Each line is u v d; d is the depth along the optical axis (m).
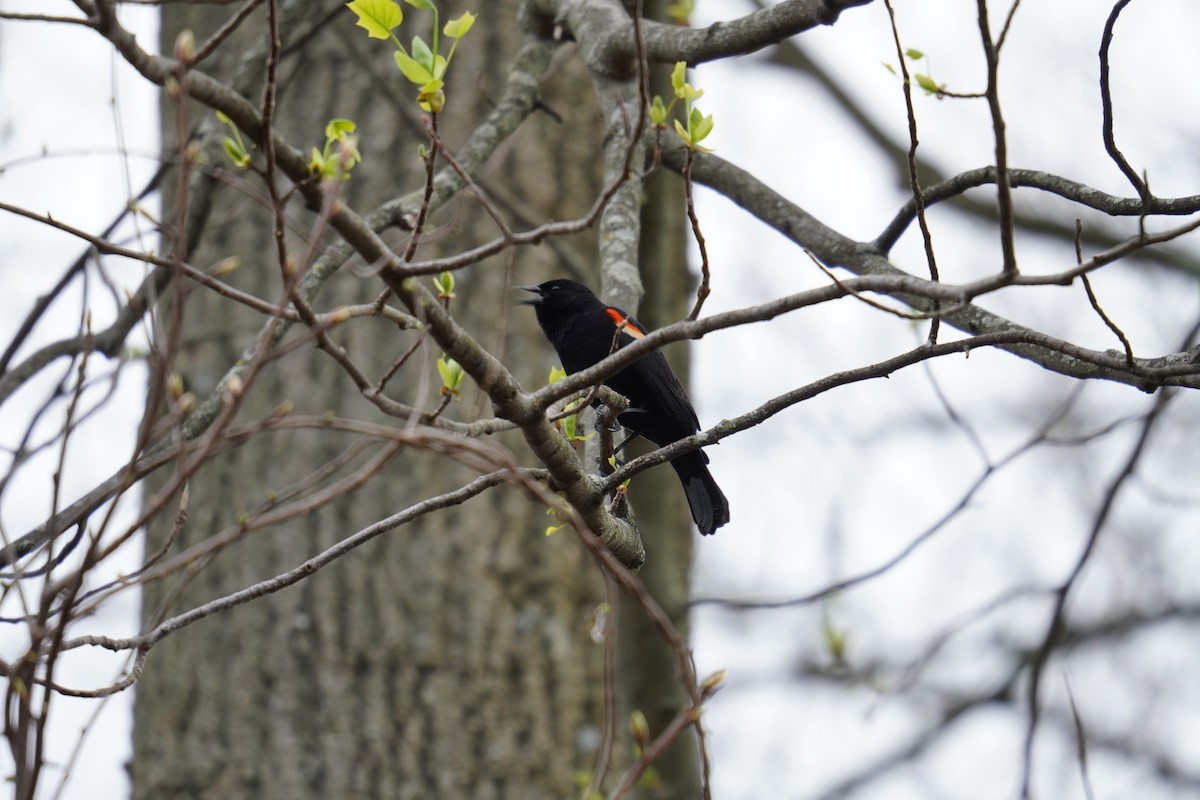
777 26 8.82
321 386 12.08
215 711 11.62
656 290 12.32
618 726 11.66
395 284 5.89
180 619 6.32
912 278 5.35
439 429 6.69
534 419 6.50
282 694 11.60
